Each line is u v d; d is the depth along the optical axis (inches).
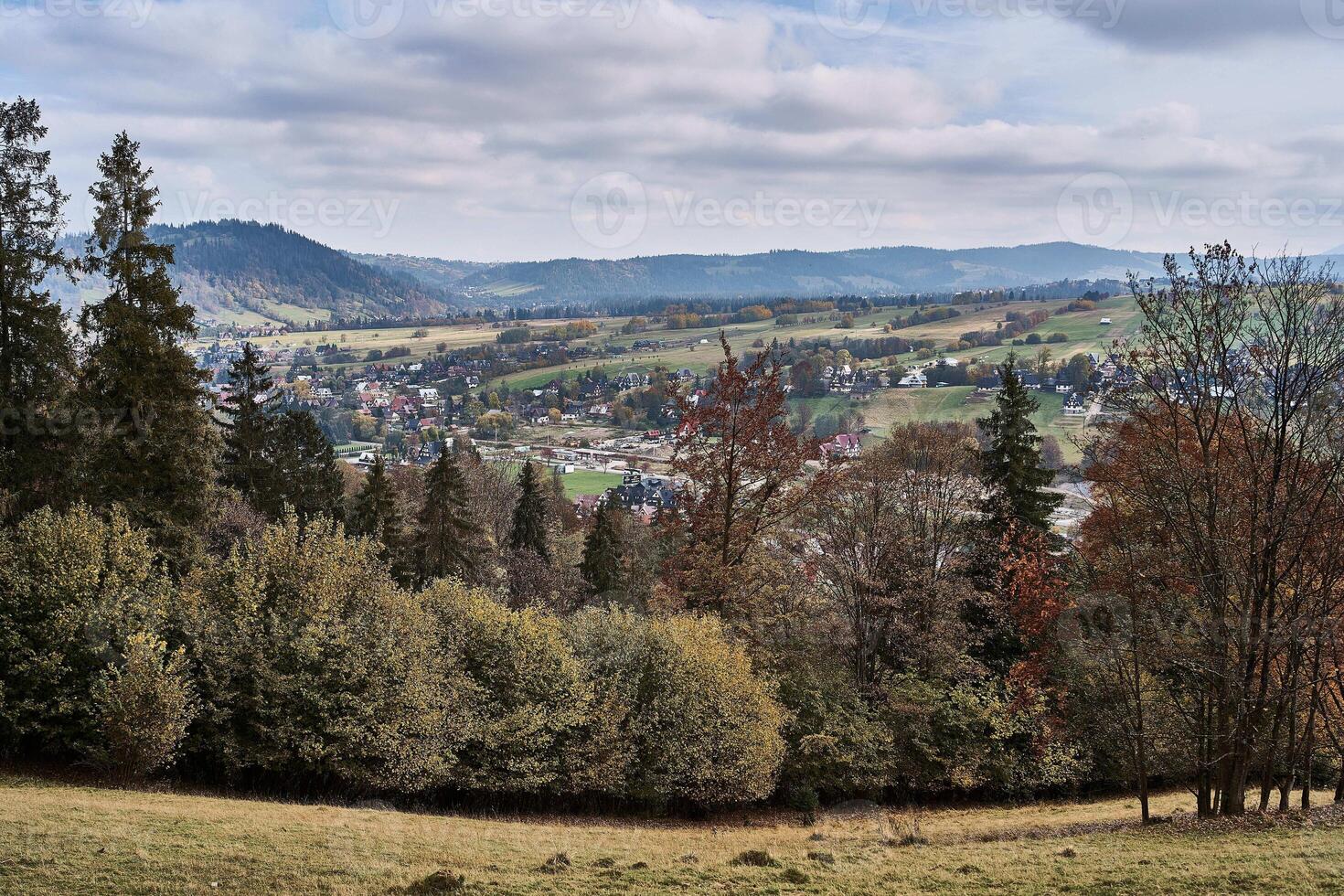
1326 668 981.8
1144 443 971.3
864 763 1362.0
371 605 1220.5
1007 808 1406.3
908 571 1528.1
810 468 1478.8
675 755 1203.2
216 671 1085.1
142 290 1544.0
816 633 1523.1
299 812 908.0
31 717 1042.7
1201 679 946.1
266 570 1204.5
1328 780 1429.6
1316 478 868.6
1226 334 880.9
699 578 1439.5
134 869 624.7
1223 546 869.8
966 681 1521.9
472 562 2381.9
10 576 1067.3
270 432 2409.0
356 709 1085.8
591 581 2623.0
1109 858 697.0
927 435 1660.9
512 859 714.2
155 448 1549.0
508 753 1154.0
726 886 619.5
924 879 642.2
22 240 1477.6
